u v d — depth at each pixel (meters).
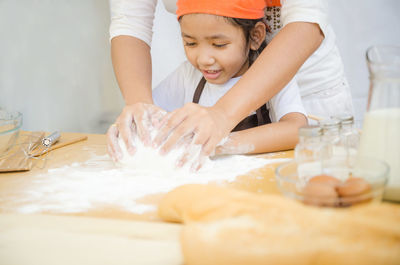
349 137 0.88
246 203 0.60
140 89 1.26
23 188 0.94
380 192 0.61
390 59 0.74
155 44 2.53
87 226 0.67
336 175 0.73
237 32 1.24
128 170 1.03
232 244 0.52
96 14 2.45
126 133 1.06
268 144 1.14
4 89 2.31
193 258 0.53
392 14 2.39
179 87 1.63
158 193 0.87
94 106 2.55
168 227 0.65
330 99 1.67
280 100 1.34
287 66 1.07
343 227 0.52
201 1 1.17
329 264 0.50
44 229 0.67
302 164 0.75
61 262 0.59
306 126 0.81
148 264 0.57
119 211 0.79
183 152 1.00
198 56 1.29
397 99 0.70
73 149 1.28
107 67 2.54
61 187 0.93
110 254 0.60
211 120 0.99
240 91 1.05
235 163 1.06
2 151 1.12
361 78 2.51
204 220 0.58
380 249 0.49
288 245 0.51
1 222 0.71
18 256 0.61
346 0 2.39
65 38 2.40
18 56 2.30
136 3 1.41
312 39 1.11
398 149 0.68
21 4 2.26
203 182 0.93
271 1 1.36
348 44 2.48
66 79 2.44
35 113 2.39
